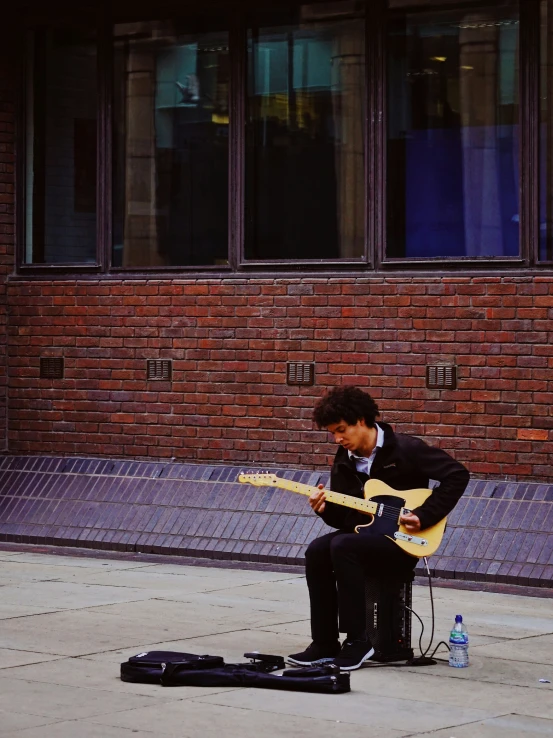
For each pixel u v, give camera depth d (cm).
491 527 1105
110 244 1352
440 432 1177
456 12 1198
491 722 644
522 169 1166
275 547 1174
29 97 1393
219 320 1284
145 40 1341
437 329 1180
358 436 771
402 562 762
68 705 672
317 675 709
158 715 652
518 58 1173
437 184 1206
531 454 1140
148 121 1340
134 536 1241
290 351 1247
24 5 1387
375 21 1227
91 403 1347
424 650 818
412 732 623
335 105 1248
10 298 1387
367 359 1211
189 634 855
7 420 1386
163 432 1310
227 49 1299
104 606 957
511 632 877
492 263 1171
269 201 1277
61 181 1381
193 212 1313
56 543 1272
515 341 1149
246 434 1267
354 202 1238
